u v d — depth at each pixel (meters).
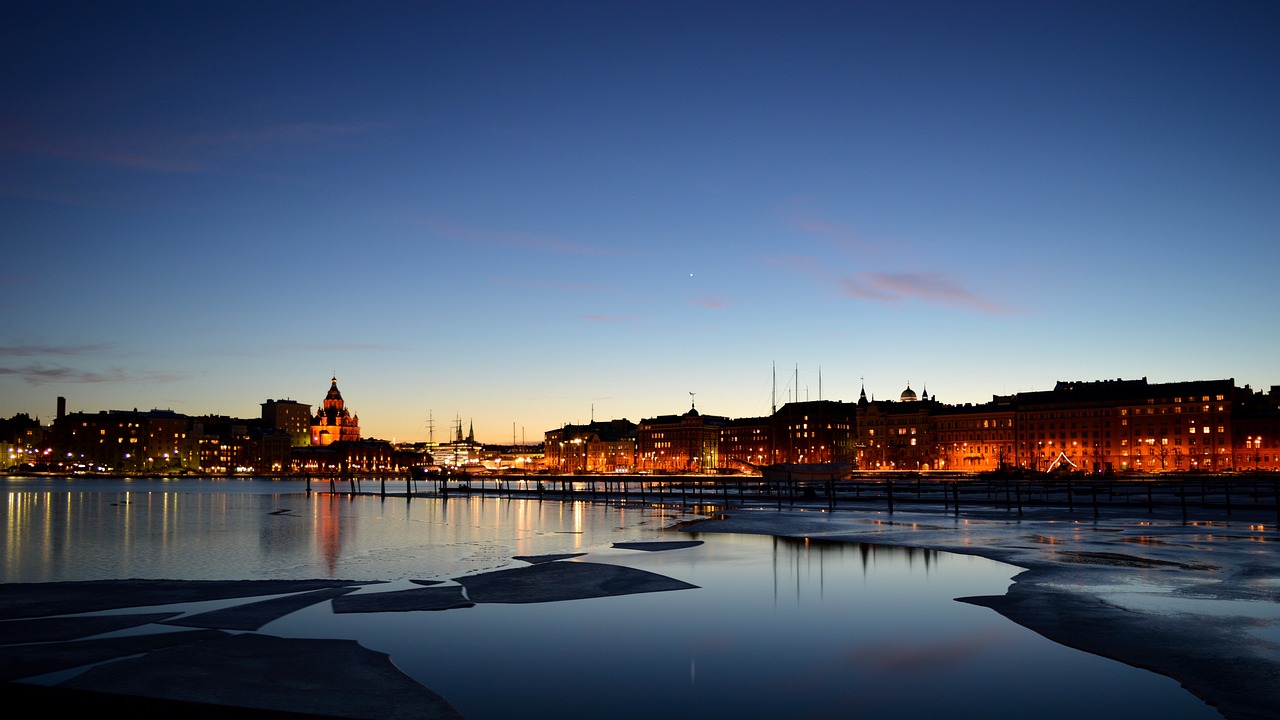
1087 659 25.62
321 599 36.78
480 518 99.50
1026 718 20.97
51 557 58.62
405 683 24.17
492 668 25.75
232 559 56.44
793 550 55.06
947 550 53.53
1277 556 48.28
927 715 21.39
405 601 36.28
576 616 33.09
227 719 13.70
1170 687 22.92
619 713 21.86
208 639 29.12
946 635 29.09
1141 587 37.44
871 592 37.81
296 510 120.25
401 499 160.50
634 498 148.75
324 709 21.83
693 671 25.34
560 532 76.69
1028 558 48.50
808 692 23.28
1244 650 26.22
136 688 23.30
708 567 46.62
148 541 70.56
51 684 23.53
